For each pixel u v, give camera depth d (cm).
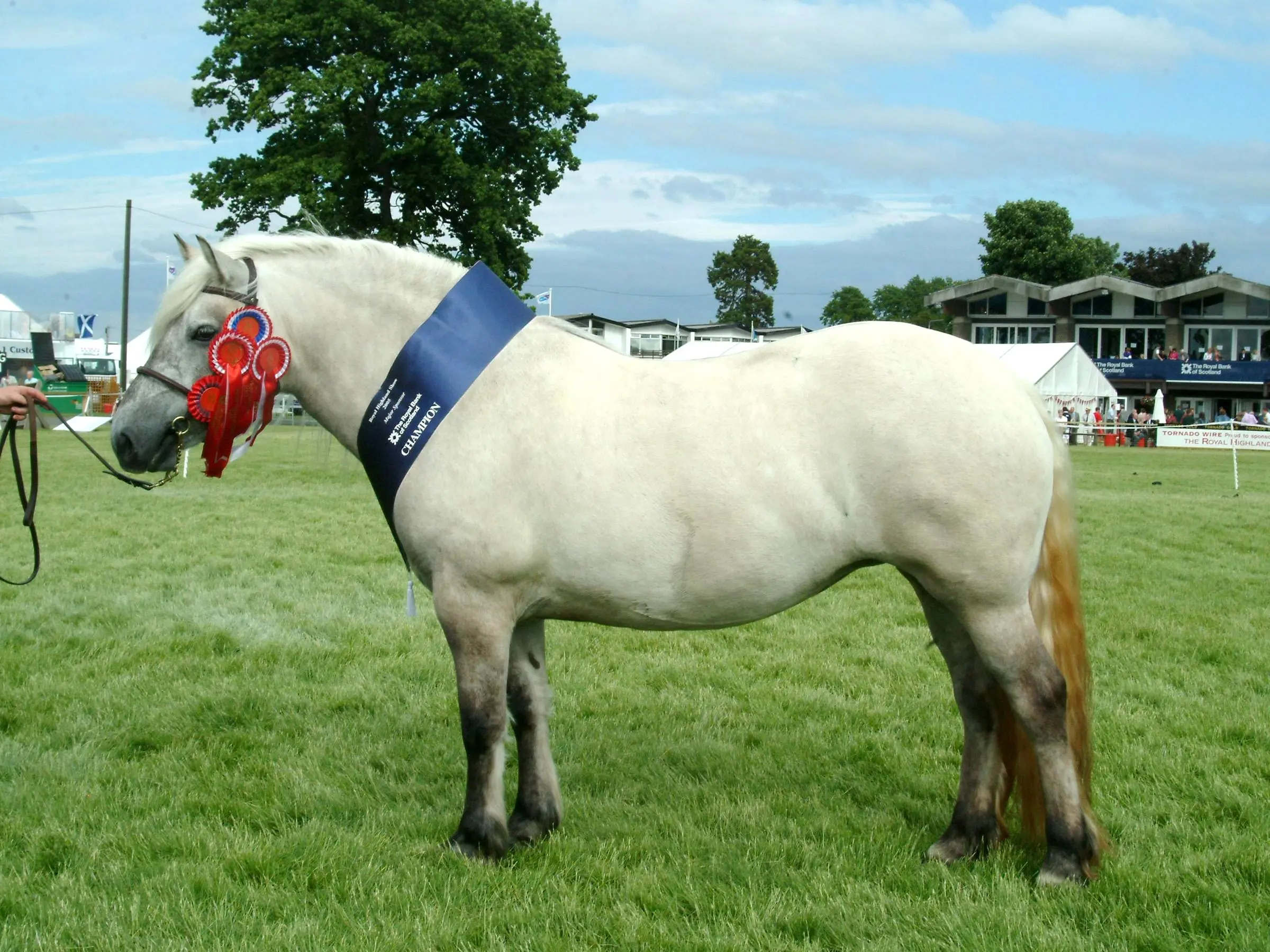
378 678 551
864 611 710
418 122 2241
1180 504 1312
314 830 354
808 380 309
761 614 318
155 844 344
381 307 334
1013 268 5638
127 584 755
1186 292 4116
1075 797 309
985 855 334
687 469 303
